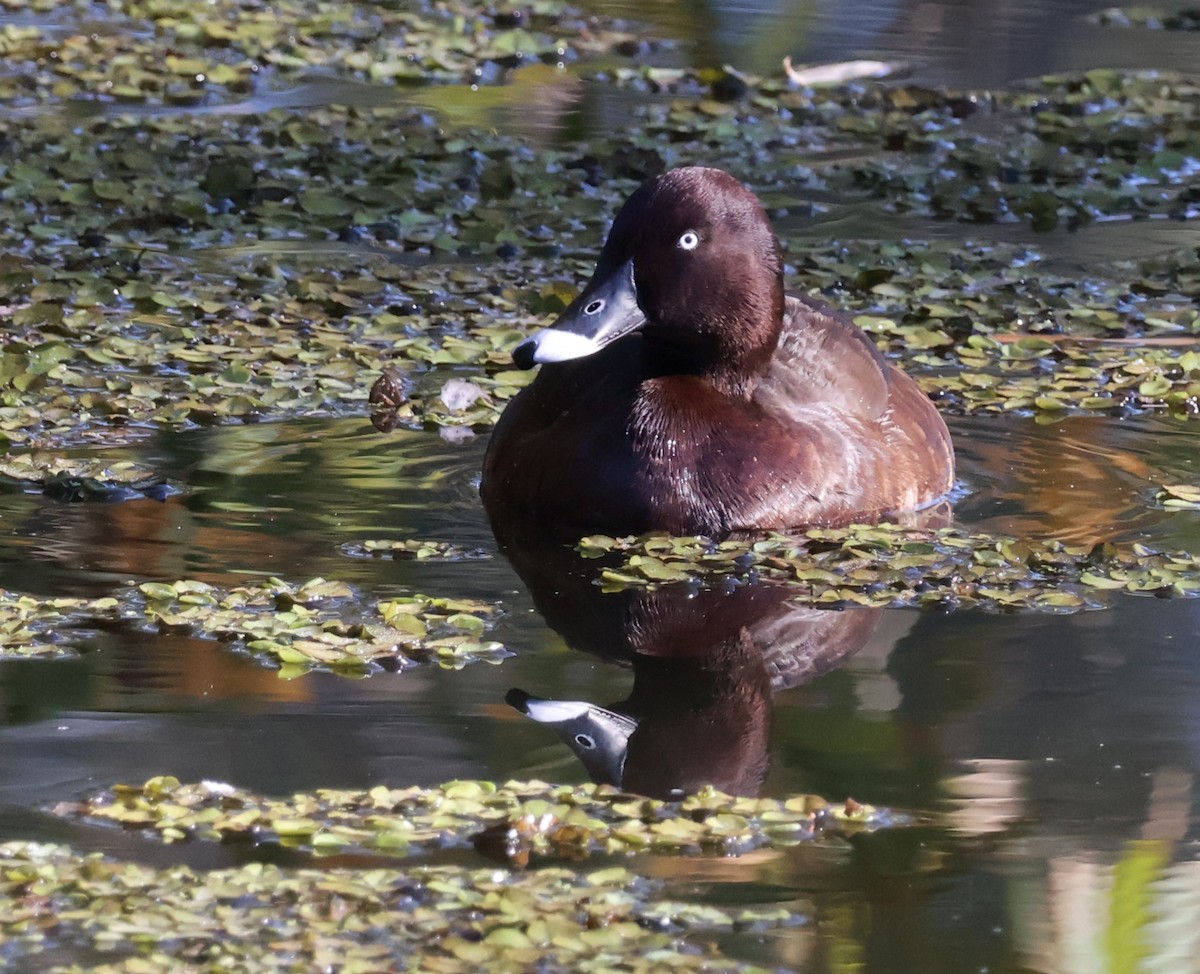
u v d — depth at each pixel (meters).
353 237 16.73
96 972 5.89
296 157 19.02
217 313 14.27
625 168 19.23
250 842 6.84
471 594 9.50
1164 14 27.08
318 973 5.92
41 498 10.70
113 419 12.09
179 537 10.16
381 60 23.30
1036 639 9.02
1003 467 11.81
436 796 7.18
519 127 20.86
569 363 11.28
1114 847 6.99
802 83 23.09
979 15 26.78
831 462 10.73
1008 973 6.18
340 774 7.42
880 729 8.05
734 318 10.77
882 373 11.73
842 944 6.30
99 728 7.77
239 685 8.25
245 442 11.80
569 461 10.59
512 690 8.33
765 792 7.47
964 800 7.38
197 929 6.15
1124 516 10.88
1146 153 20.78
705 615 9.31
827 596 9.55
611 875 6.63
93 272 15.27
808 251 16.48
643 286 10.76
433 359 13.38
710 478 10.48
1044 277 15.93
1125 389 13.16
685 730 7.99
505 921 6.27
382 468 11.45
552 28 25.52
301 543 10.14
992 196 18.70
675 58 24.30
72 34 24.28
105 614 8.95
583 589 9.62
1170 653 8.82
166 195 17.61
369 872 6.55
